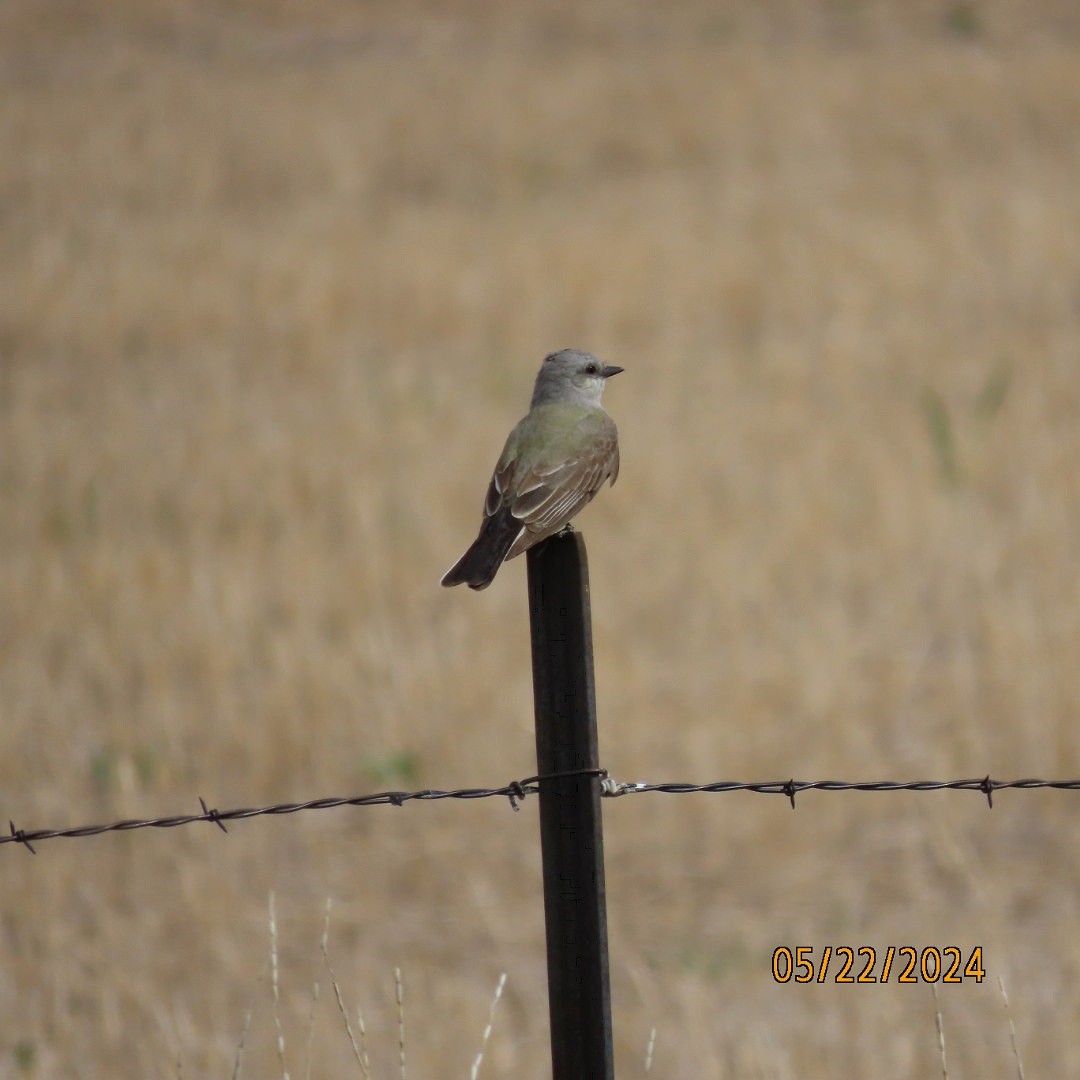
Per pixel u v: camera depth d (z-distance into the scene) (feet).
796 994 31.91
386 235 114.52
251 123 152.15
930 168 122.93
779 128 139.13
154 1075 29.07
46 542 56.39
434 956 34.27
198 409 76.23
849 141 133.49
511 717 42.65
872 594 49.67
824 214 110.73
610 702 42.73
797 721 41.81
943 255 96.63
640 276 98.02
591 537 54.95
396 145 142.61
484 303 95.04
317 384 80.64
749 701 42.52
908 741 41.14
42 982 32.55
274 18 200.54
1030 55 157.17
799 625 47.26
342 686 44.01
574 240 108.17
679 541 54.13
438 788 40.27
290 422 73.00
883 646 46.44
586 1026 19.22
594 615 48.67
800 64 161.27
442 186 131.95
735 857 37.47
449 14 202.90
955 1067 28.78
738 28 185.16
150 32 194.70
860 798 39.11
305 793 40.57
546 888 19.29
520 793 20.88
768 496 58.08
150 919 35.01
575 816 19.13
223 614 48.91
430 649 46.03
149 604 50.11
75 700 44.62
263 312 95.55
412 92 162.09
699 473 61.16
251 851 38.32
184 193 131.54
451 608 50.39
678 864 37.29
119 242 115.65
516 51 181.57
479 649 46.70
